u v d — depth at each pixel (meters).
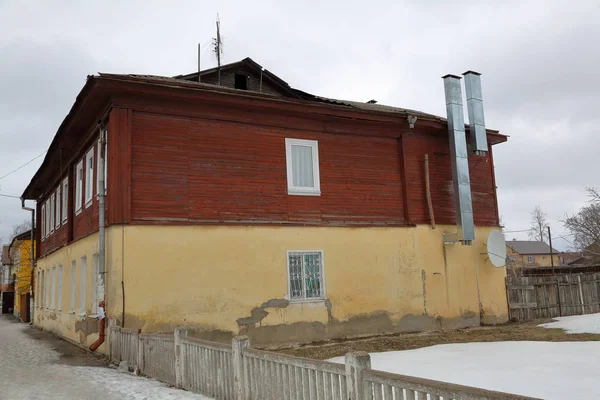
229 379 6.84
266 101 13.91
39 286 25.08
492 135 18.89
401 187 16.59
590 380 7.96
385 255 15.64
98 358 12.13
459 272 17.16
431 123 16.94
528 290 18.84
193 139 13.27
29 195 26.19
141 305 11.80
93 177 14.48
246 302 13.15
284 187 14.40
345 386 4.94
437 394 3.99
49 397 7.50
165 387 8.13
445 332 15.98
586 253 49.72
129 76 12.26
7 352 13.84
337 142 15.61
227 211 13.41
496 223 18.86
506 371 8.95
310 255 14.44
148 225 12.20
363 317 14.88
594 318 16.39
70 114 14.12
